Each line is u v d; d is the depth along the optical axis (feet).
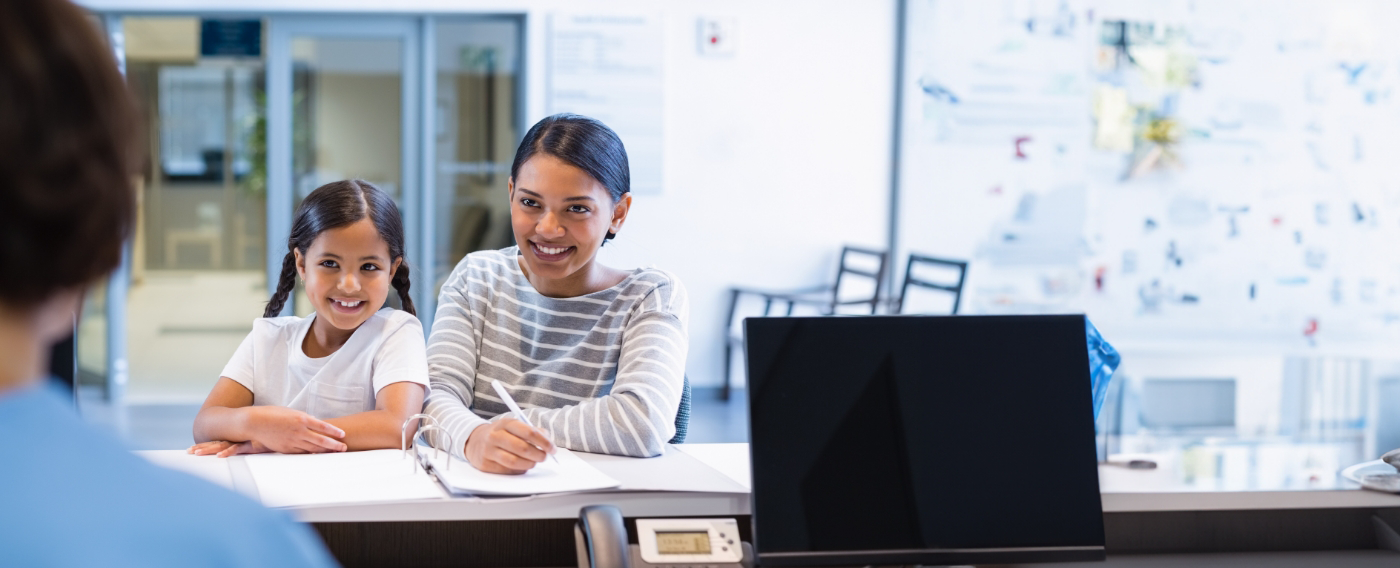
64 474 1.16
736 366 17.37
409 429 4.65
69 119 1.27
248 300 27.99
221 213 33.47
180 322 24.71
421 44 16.72
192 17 16.43
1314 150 11.89
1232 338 12.62
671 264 17.04
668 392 4.72
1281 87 12.21
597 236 4.76
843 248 16.94
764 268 17.25
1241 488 4.39
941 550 3.58
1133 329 14.10
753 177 17.07
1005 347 3.81
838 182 17.28
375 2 16.21
